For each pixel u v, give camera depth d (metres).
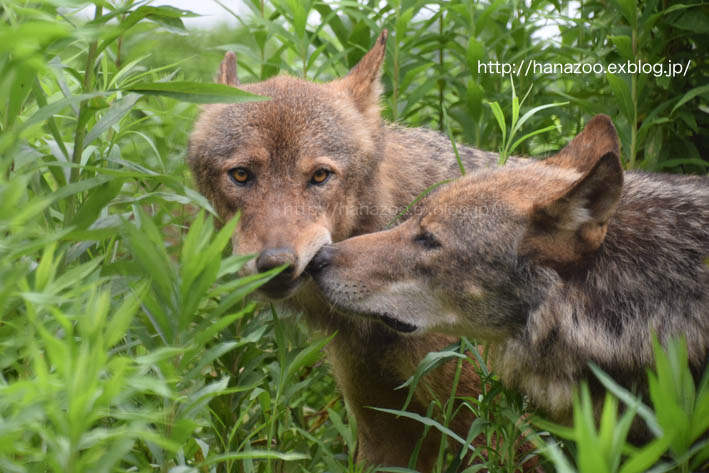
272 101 8.17
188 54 15.15
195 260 4.52
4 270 4.01
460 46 11.94
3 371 5.87
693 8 9.98
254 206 7.84
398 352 8.23
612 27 10.74
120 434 3.90
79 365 3.68
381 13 11.37
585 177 6.24
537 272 6.64
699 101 10.57
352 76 9.03
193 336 4.81
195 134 8.66
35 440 4.67
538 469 7.80
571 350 6.54
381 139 8.77
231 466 6.30
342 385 8.88
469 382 8.04
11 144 4.44
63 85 5.86
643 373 6.37
